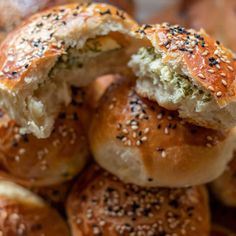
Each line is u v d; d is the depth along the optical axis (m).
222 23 0.45
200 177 0.29
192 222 0.32
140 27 0.29
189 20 0.46
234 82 0.27
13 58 0.28
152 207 0.31
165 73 0.27
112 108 0.30
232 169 0.35
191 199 0.32
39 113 0.28
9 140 0.31
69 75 0.30
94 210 0.32
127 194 0.31
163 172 0.29
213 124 0.28
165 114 0.29
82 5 0.30
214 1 0.47
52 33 0.28
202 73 0.26
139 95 0.30
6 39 0.30
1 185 0.33
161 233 0.31
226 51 0.28
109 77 0.34
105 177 0.32
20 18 0.37
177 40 0.27
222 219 0.37
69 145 0.31
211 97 0.26
